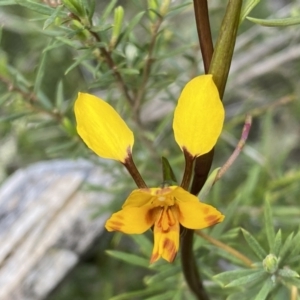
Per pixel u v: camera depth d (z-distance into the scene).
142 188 0.08
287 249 0.11
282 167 0.23
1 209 0.18
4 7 0.26
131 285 0.21
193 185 0.09
